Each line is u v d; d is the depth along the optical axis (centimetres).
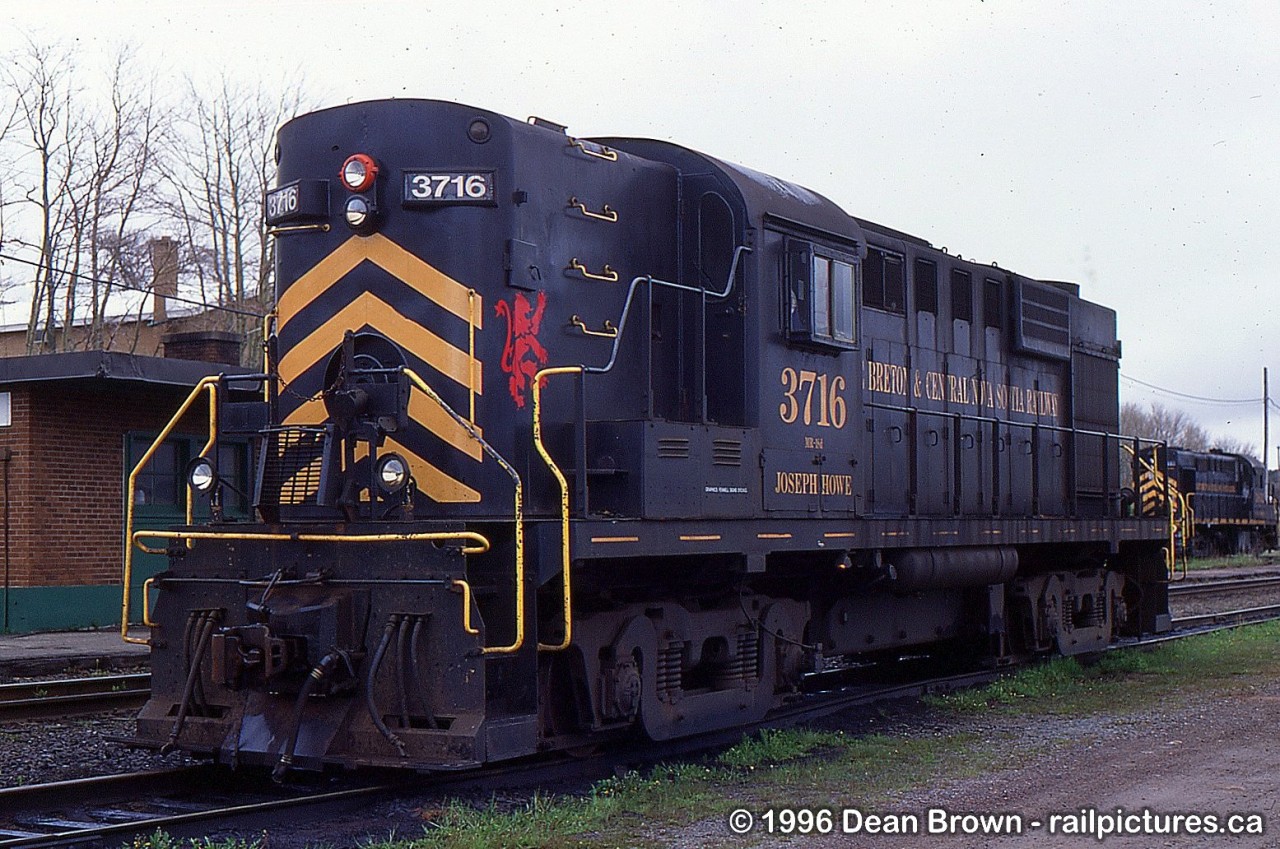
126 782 833
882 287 1241
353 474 834
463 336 880
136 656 1547
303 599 817
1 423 1822
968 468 1366
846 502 1104
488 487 871
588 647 872
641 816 785
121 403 1908
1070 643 1541
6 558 1806
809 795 845
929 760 961
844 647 1190
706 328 1011
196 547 875
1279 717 1123
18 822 761
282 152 940
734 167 1033
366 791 812
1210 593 2742
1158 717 1142
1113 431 1738
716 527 931
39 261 3531
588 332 941
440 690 790
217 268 4012
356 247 904
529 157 908
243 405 920
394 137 897
